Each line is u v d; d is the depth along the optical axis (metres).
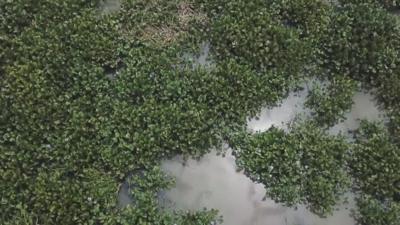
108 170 10.12
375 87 11.09
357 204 10.16
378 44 11.04
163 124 10.28
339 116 10.73
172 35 11.30
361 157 10.28
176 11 11.52
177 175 10.38
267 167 10.15
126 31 11.27
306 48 11.04
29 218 9.52
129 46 11.05
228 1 11.38
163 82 10.66
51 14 11.15
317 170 10.15
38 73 10.53
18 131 10.15
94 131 10.23
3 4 11.14
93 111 10.44
